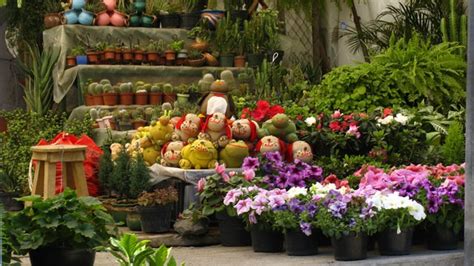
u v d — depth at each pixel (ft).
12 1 35.50
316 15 37.83
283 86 33.47
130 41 33.53
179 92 31.37
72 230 14.94
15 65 36.52
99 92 30.48
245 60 34.37
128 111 30.14
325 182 19.03
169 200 19.30
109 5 33.42
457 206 17.92
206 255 17.66
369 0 36.70
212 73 33.55
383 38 34.22
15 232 14.64
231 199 17.99
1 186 25.53
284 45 38.27
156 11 34.86
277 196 17.34
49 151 19.45
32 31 35.94
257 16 35.04
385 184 17.90
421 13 32.58
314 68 37.19
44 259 15.14
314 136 21.39
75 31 32.63
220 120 20.47
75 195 15.23
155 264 13.96
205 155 20.20
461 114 26.12
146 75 32.55
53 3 35.14
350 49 37.06
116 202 20.33
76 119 30.71
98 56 32.17
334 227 16.48
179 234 19.02
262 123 21.99
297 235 17.15
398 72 26.96
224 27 34.35
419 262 17.07
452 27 30.60
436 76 27.48
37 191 20.17
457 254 17.56
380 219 16.79
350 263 16.47
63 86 32.30
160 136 21.70
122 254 14.97
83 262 15.21
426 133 23.38
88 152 22.72
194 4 35.04
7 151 26.48
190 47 34.14
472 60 16.74
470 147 16.98
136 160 20.88
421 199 17.66
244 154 20.33
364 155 21.74
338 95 26.50
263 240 17.76
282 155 20.59
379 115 23.35
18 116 30.07
